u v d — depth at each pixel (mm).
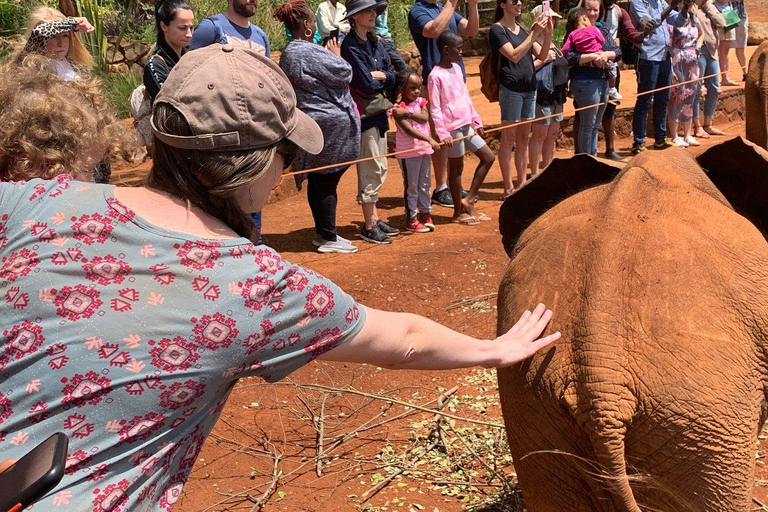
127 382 1675
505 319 2615
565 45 9969
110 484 1681
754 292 2395
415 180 8195
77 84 2330
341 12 11102
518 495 3902
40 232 1739
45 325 1678
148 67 6004
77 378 1663
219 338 1717
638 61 11391
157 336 1693
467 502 3916
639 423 2227
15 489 1442
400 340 2008
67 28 5375
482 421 4438
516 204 3326
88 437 1668
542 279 2533
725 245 2475
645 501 2336
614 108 11320
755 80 4336
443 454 4348
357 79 7559
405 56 15891
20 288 1697
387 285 6711
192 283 1729
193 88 1775
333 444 4488
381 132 7828
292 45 7094
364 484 4129
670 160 2814
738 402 2264
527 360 2441
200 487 4145
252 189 1910
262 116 1806
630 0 11438
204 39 6855
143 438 1712
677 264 2367
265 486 4137
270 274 1777
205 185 1814
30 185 1816
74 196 1790
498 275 6910
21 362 1667
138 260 1727
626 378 2217
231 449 4504
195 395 1736
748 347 2334
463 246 7684
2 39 10938
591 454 2305
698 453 2229
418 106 8133
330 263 7297
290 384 4824
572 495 2430
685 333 2256
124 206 1784
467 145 8461
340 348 1897
